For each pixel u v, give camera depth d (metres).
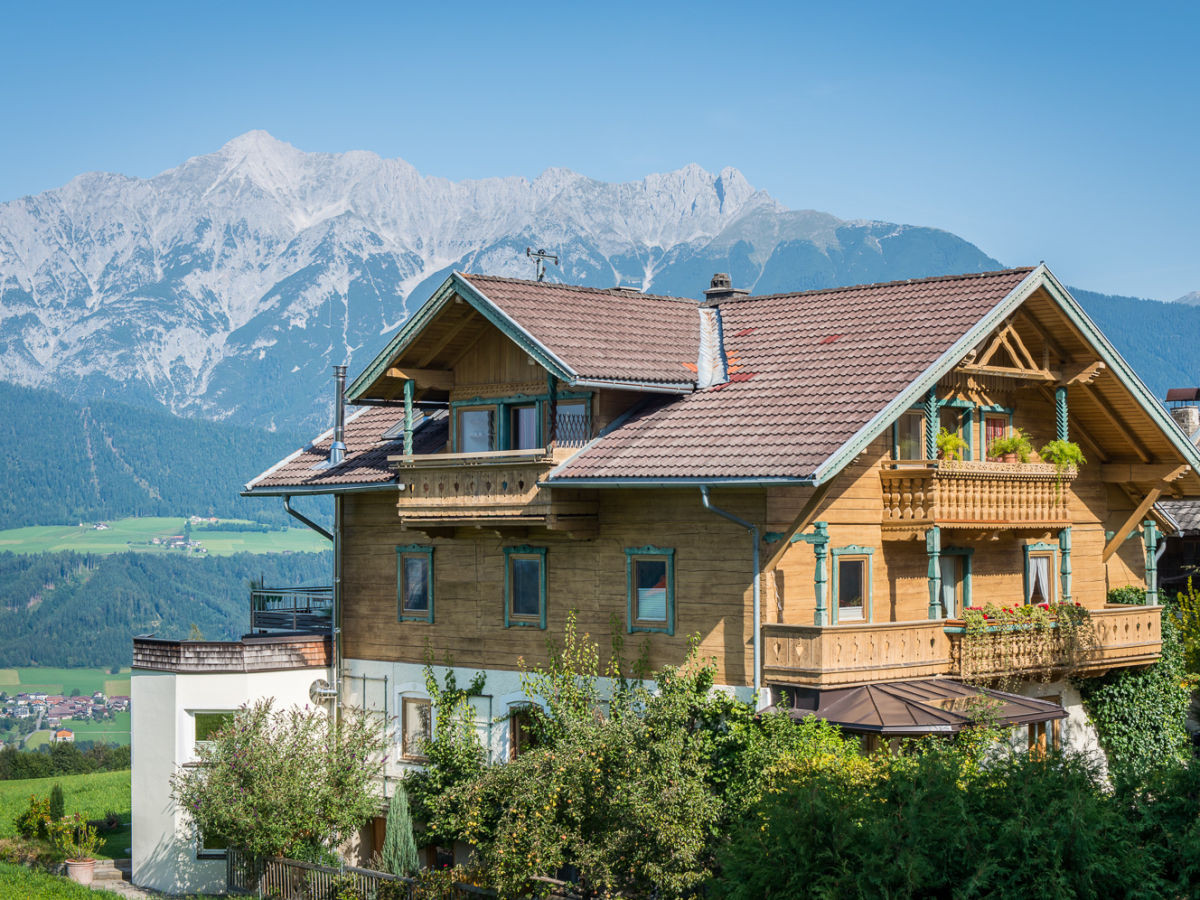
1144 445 35.06
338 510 36.62
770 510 27.77
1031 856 18.84
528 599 32.34
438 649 34.09
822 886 19.38
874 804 20.27
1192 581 42.56
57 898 32.09
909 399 27.34
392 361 32.72
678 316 34.09
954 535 31.72
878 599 29.78
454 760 31.56
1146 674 34.47
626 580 30.14
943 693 27.53
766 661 27.58
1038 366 32.47
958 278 30.97
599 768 25.91
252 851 32.38
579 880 27.48
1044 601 34.16
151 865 35.44
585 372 28.97
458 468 31.50
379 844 35.00
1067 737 33.34
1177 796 20.39
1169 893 19.17
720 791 27.31
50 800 40.97
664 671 27.98
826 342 30.61
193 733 35.44
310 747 32.78
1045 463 32.16
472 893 27.62
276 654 35.72
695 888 25.42
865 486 29.58
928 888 19.17
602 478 28.52
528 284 32.41
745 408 28.94
